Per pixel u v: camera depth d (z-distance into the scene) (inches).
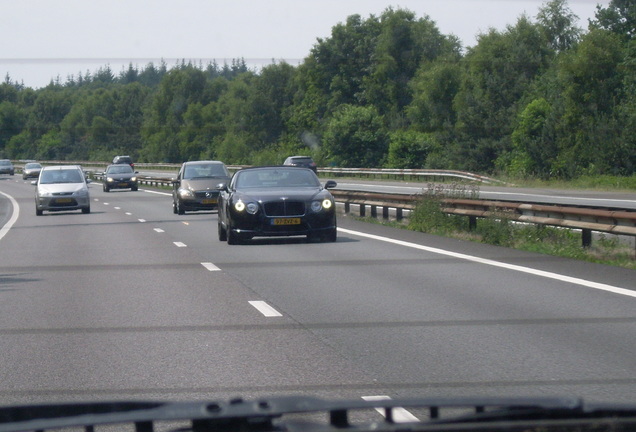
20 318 451.5
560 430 126.0
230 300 503.2
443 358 340.2
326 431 128.3
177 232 1064.8
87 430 150.8
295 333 398.9
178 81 7623.0
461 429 124.2
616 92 3225.9
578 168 3006.9
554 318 426.3
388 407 138.8
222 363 337.4
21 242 966.4
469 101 3944.4
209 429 133.8
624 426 127.3
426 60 4813.0
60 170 1603.1
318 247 821.2
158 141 7322.8
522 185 2297.0
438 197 1017.5
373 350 357.7
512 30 4284.0
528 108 3528.5
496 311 449.4
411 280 576.4
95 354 357.4
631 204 1386.6
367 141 3969.0
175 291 544.7
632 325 405.7
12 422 146.9
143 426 147.6
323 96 5216.5
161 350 364.2
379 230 1011.9
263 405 133.6
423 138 3742.6
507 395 280.2
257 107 6122.1
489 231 845.8
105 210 1631.4
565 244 781.9
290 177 912.9
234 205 850.1
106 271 661.9
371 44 5132.9
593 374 309.9
